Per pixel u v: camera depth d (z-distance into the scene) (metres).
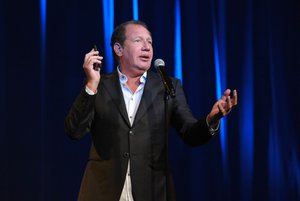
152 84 5.25
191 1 10.02
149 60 5.33
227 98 4.66
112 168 4.92
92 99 4.77
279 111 10.42
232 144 10.08
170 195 4.90
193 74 9.88
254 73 10.33
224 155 10.01
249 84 10.25
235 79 10.17
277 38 10.55
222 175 9.94
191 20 9.97
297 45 10.65
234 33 10.27
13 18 9.05
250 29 10.38
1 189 8.82
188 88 9.86
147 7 9.69
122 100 5.09
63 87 9.18
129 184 4.92
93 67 4.84
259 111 10.28
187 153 9.84
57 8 9.25
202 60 9.98
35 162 8.98
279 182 10.31
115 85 5.22
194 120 5.14
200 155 9.88
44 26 9.16
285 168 10.37
